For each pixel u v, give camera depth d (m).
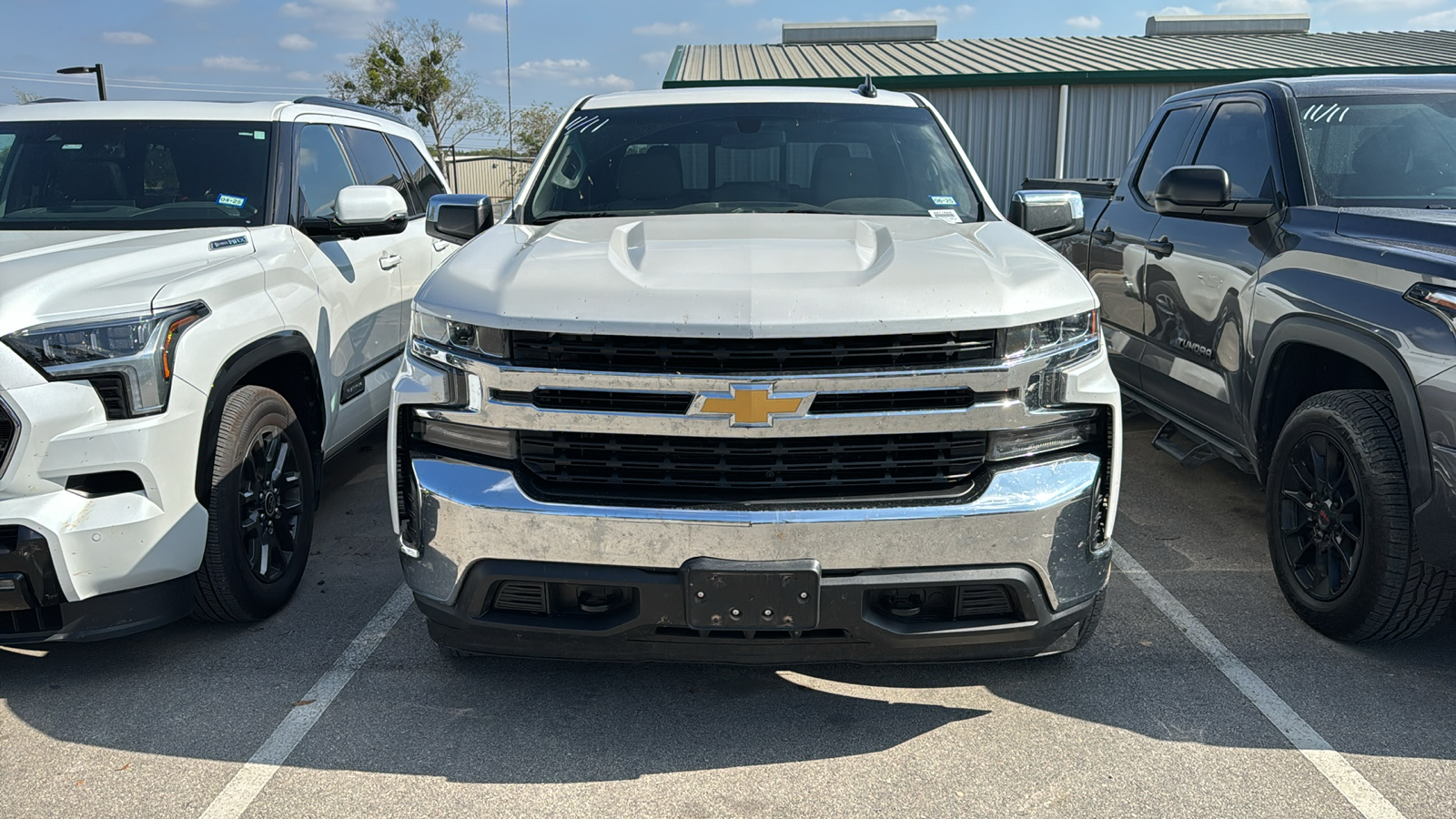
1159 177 4.82
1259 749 2.60
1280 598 3.52
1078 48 17.33
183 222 3.79
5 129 4.12
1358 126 3.76
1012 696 2.88
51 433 2.66
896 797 2.41
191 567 2.97
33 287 2.73
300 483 3.60
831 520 2.30
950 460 2.39
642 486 2.39
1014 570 2.38
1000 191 14.72
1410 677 2.96
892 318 2.27
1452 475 2.64
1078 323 2.49
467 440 2.45
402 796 2.42
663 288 2.36
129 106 4.23
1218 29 19.61
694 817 2.34
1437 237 2.89
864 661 2.50
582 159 3.66
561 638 2.49
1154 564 3.83
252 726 2.73
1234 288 3.73
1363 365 3.22
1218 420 3.95
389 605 3.52
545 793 2.44
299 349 3.63
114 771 2.53
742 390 2.28
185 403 2.92
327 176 4.42
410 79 39.34
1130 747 2.61
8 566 2.63
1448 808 2.35
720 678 2.99
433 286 2.57
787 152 3.62
